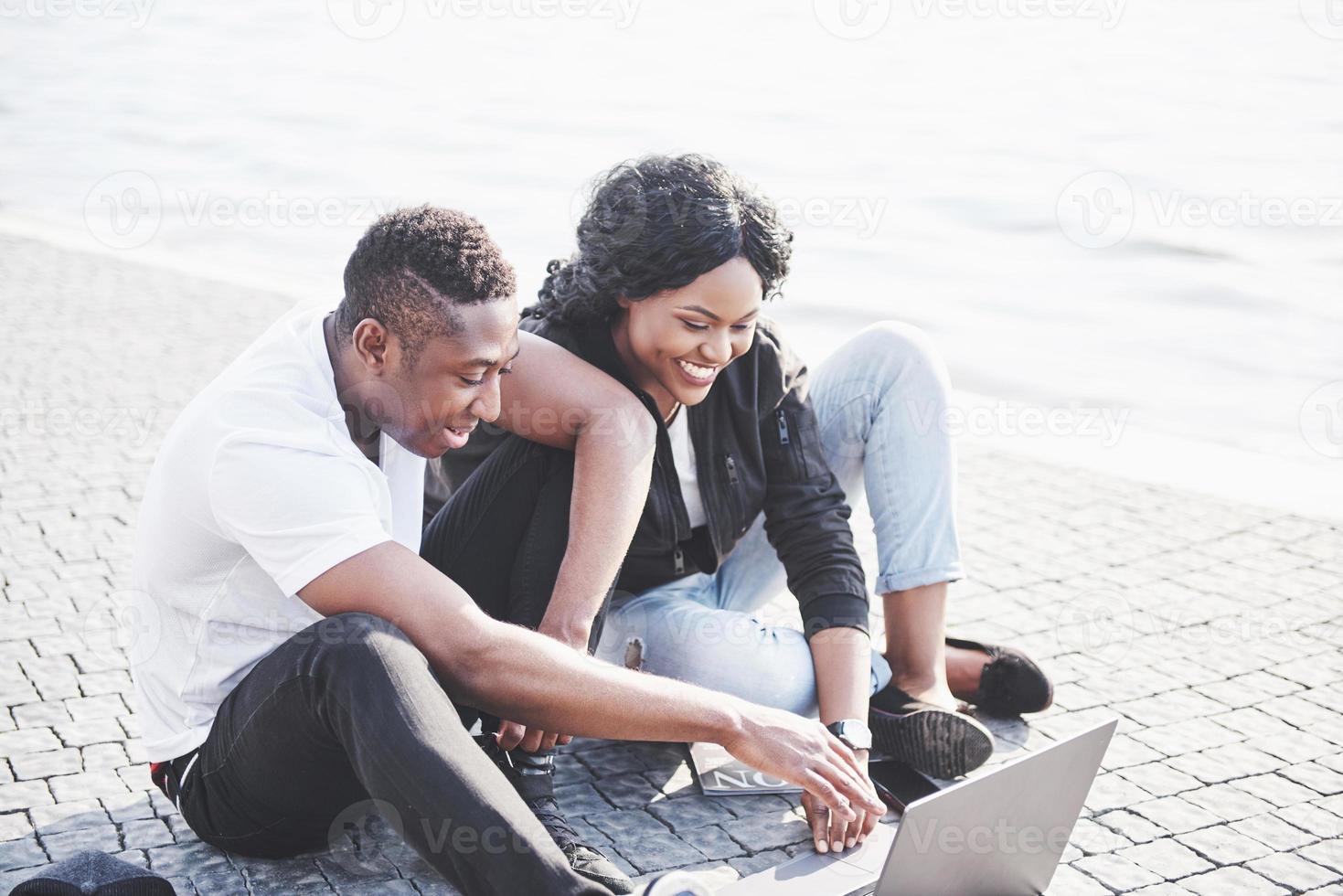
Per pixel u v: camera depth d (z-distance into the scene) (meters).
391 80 22.53
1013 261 11.17
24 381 7.12
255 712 2.71
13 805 3.37
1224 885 3.21
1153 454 6.72
